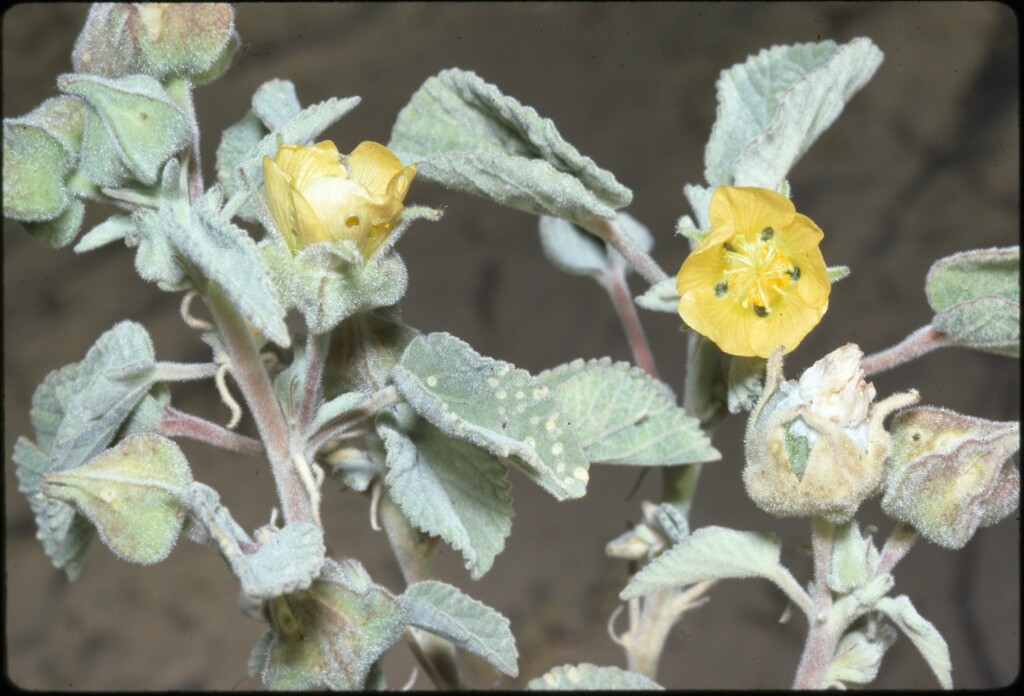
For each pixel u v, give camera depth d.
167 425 0.25
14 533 0.59
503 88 0.72
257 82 0.72
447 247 0.68
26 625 0.54
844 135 0.69
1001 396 0.58
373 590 0.24
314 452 0.24
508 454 0.24
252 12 0.77
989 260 0.26
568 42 0.75
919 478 0.24
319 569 0.22
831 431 0.23
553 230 0.29
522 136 0.27
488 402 0.24
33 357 0.66
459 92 0.27
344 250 0.23
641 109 0.71
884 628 0.25
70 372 0.27
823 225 0.65
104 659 0.52
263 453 0.25
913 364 0.60
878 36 0.71
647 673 0.28
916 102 0.70
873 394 0.24
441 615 0.24
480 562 0.25
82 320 0.68
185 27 0.24
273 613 0.24
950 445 0.24
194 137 0.24
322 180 0.23
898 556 0.25
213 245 0.23
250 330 0.26
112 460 0.24
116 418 0.25
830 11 0.73
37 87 0.75
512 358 0.62
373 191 0.24
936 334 0.26
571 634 0.50
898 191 0.67
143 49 0.24
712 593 0.53
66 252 0.71
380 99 0.72
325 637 0.24
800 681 0.25
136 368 0.25
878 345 0.60
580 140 0.70
